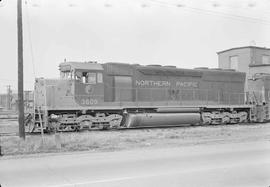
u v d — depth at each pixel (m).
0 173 10.26
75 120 23.45
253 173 10.11
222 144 17.45
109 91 25.00
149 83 26.61
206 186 8.59
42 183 8.98
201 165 11.42
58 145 16.16
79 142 17.66
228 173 10.12
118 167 11.12
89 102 24.11
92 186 8.58
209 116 29.44
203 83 29.39
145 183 8.89
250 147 16.09
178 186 8.57
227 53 44.16
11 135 20.84
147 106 26.25
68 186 8.62
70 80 23.59
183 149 15.52
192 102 28.52
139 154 14.02
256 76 34.44
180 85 28.06
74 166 11.36
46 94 22.73
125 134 21.77
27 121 22.91
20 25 19.28
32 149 15.70
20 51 19.20
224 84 30.67
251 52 41.72
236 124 30.66
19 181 9.21
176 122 27.52
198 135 21.92
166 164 11.64
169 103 27.33
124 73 25.62
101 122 24.47
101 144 17.55
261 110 32.94
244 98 31.92
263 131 24.47
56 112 23.19
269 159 12.58
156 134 22.06
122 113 25.53
